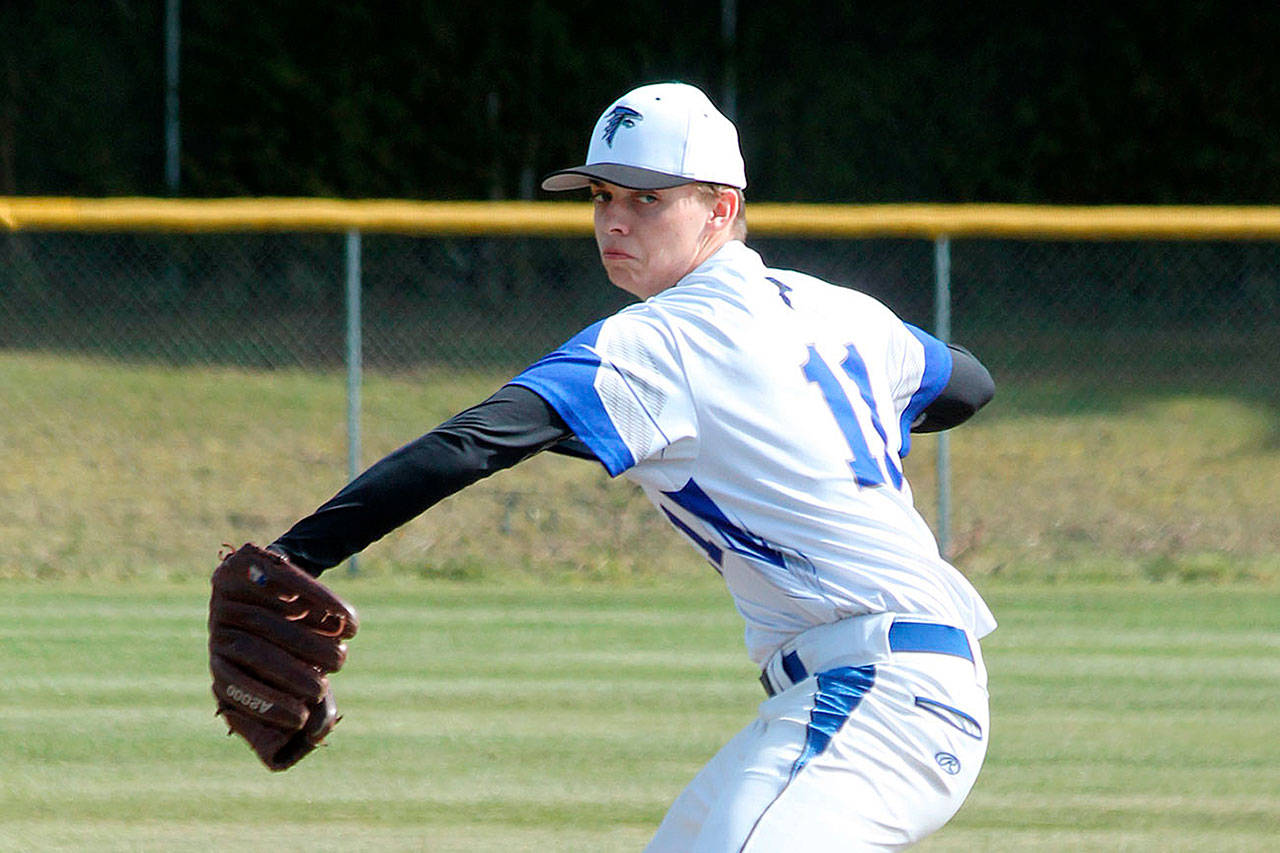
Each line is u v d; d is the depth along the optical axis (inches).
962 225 1348.4
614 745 829.2
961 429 1921.8
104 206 1327.5
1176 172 2775.6
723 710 906.1
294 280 2472.9
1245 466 1795.0
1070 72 2810.0
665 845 356.5
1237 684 979.9
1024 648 1083.3
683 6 2849.4
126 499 1601.9
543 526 1497.3
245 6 2743.6
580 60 2783.0
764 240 2583.7
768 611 355.9
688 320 344.2
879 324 382.0
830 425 345.7
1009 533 1525.6
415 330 2377.0
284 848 656.4
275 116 2719.0
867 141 2847.0
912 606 347.6
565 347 340.2
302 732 331.3
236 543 1469.0
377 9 2748.5
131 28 2778.1
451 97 2751.0
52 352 2196.1
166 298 2440.9
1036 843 669.9
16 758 797.9
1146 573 1360.7
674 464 342.6
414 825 692.1
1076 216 1362.0
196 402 1989.4
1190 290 2496.3
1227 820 703.1
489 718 883.4
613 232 365.1
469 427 321.7
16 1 2773.1
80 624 1136.2
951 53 2864.2
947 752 339.3
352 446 1341.0
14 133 2763.3
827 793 330.0
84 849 653.9
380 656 1043.3
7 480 1649.9
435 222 1349.7
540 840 671.1
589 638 1105.4
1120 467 1780.3
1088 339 2365.9
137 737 840.3
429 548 1423.5
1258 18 2760.8
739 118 2844.5
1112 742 842.8
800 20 2844.5
